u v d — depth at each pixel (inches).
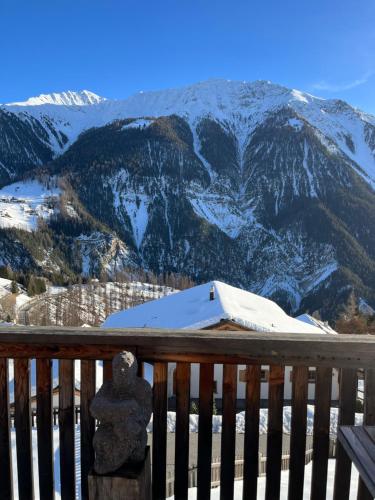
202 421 75.7
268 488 76.4
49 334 74.7
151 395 69.2
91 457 76.9
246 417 75.7
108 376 75.6
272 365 74.2
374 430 65.6
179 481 77.5
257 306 664.4
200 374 75.1
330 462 122.4
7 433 78.0
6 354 76.0
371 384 72.4
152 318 649.6
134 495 65.4
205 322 511.8
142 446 68.4
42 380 76.6
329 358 72.0
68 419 77.0
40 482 77.6
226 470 76.3
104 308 1991.9
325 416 74.3
